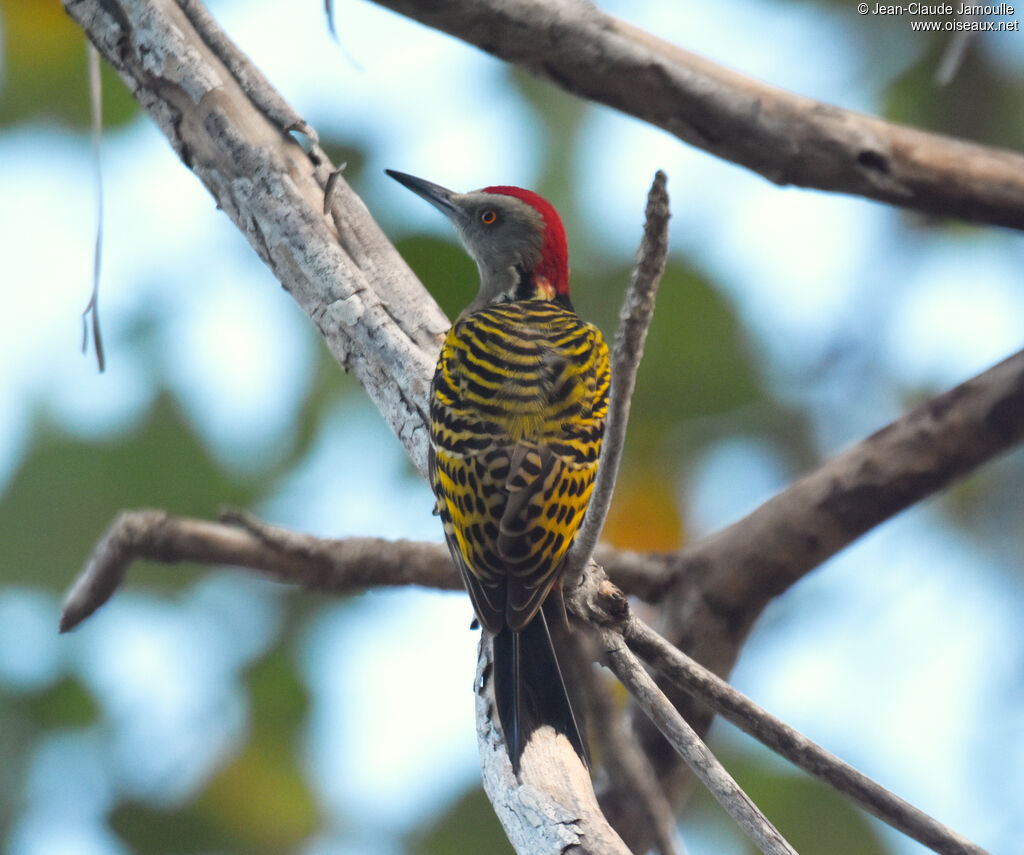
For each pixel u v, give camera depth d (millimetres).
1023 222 10625
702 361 12875
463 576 8898
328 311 9375
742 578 11250
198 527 10234
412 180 12609
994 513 13195
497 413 9195
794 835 11305
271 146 9445
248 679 12641
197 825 12188
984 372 10914
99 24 9594
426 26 9688
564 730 7738
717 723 11547
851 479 11031
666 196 6500
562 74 9930
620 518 13031
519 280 12273
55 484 12383
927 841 6914
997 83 13391
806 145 10328
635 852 10133
